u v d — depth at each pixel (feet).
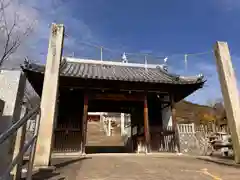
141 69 65.92
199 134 51.98
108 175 19.44
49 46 25.73
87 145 81.30
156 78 54.29
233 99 28.50
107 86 52.03
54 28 26.68
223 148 41.96
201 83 51.70
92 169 22.50
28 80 48.14
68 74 47.42
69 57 62.85
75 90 52.90
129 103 62.44
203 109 115.96
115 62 65.77
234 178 18.75
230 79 29.40
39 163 20.83
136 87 53.31
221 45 31.17
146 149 48.78
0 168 12.26
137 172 21.08
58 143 46.68
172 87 54.24
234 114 27.78
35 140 14.33
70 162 28.07
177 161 30.45
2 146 12.60
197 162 29.43
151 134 53.16
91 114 149.38
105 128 120.98
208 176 19.53
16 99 13.38
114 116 131.85
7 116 12.87
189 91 56.49
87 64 63.57
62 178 17.47
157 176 19.27
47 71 24.54
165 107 59.41
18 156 10.94
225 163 27.02
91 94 51.83
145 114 52.47
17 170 13.39
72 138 47.85
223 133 48.34
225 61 30.32
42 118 22.41
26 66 43.70
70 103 54.80
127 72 59.52
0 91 13.33
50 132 22.11
